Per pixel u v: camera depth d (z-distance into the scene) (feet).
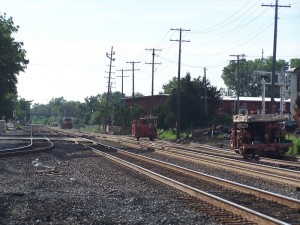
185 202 49.73
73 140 195.31
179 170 79.92
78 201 49.60
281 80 237.04
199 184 63.77
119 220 40.83
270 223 36.99
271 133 112.47
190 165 92.58
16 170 82.74
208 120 256.73
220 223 39.24
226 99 349.82
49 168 86.43
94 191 58.29
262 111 200.54
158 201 50.49
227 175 75.10
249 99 351.25
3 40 205.67
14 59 207.10
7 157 108.68
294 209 45.11
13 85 213.87
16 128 414.21
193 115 248.11
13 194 52.95
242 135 113.29
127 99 391.65
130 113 307.99
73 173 79.56
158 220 40.57
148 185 63.77
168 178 64.85
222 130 216.95
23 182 66.13
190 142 187.73
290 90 236.02
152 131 209.56
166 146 151.94
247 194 54.13
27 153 118.52
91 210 45.06
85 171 82.28
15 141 184.96
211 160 98.43
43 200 49.52
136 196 54.13
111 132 328.90
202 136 206.49
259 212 42.65
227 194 54.54
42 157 110.63
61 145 160.25
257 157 109.91
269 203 48.57
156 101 380.78
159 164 90.84
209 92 272.72
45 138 212.02
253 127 114.73
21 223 38.60
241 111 126.62
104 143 177.78
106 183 66.33
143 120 212.64
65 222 39.47
